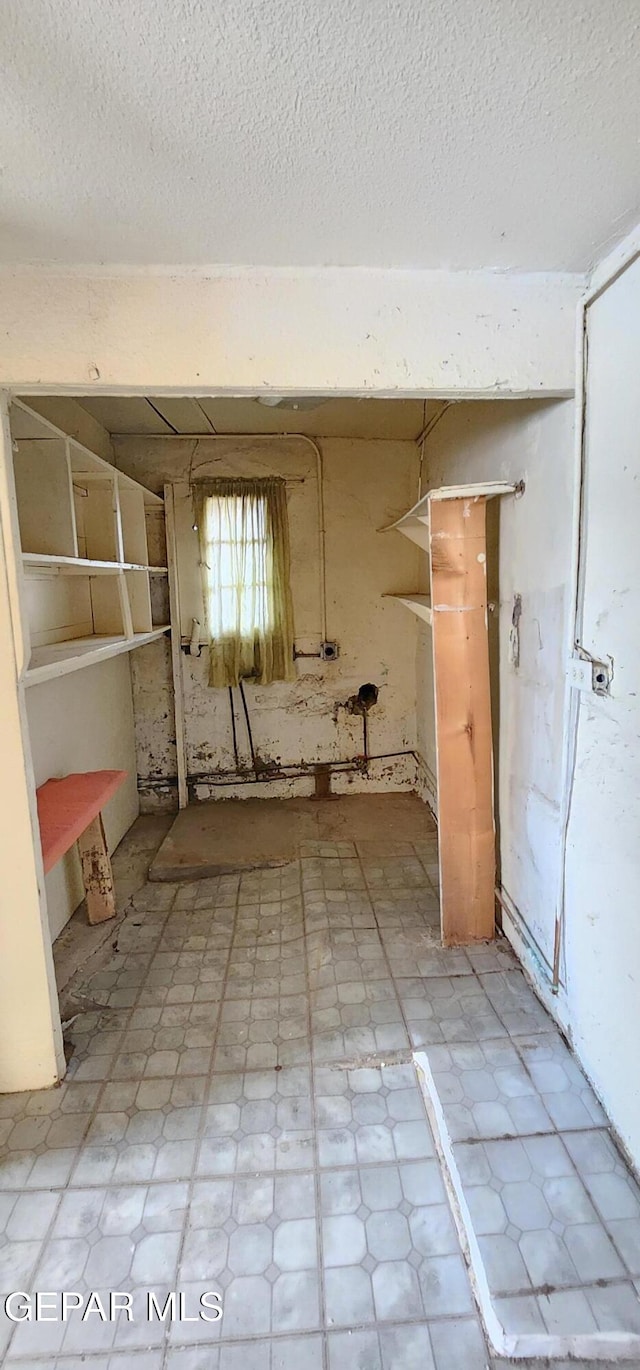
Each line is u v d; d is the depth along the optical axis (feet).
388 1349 3.65
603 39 2.65
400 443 11.95
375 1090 5.44
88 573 8.36
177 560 11.89
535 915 6.56
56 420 8.63
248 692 12.42
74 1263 4.13
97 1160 4.85
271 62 2.75
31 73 2.80
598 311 4.75
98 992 6.87
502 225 4.21
